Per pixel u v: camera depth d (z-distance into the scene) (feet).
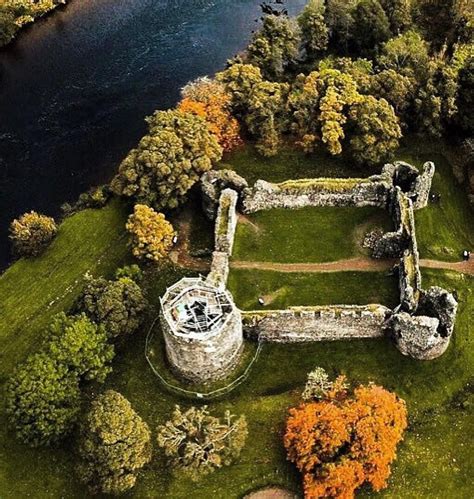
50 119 364.17
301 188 284.41
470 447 233.35
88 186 334.03
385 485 219.61
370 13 345.31
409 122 318.65
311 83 310.24
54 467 236.22
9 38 399.85
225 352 238.27
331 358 252.83
